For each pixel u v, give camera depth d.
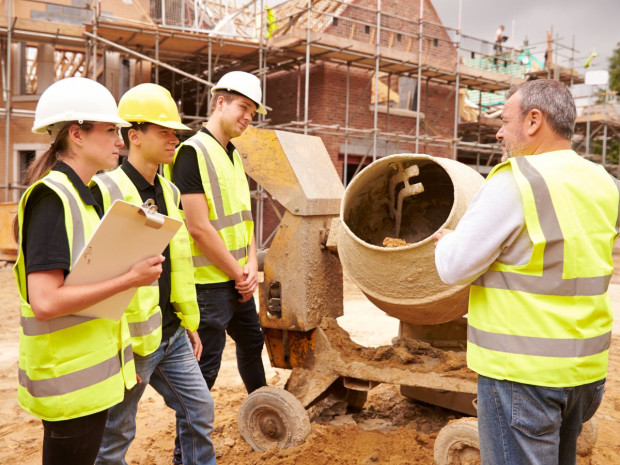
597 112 25.80
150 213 1.97
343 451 3.38
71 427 2.06
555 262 1.94
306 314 3.54
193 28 13.70
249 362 3.81
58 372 2.01
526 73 21.59
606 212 2.06
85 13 14.97
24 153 15.88
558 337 1.94
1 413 4.45
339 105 16.33
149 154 2.74
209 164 3.30
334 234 3.59
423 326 3.95
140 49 14.77
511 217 1.97
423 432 3.75
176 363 2.85
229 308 3.46
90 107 2.06
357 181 3.36
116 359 2.18
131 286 2.04
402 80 18.86
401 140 16.72
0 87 15.68
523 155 2.17
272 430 3.49
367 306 8.72
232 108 3.39
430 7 18.38
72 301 1.90
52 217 1.93
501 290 2.03
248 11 15.45
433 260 2.96
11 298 9.29
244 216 3.53
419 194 3.73
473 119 21.44
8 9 12.92
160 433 3.97
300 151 3.75
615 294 10.10
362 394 4.14
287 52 15.02
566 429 2.14
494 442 2.06
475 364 2.10
